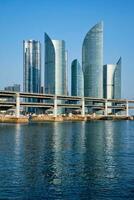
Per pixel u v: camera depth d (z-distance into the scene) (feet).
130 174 212.02
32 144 390.63
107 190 175.73
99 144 391.45
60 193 170.81
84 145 379.96
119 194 168.96
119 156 289.33
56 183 189.47
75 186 183.42
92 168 232.12
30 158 276.82
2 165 243.40
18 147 359.25
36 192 172.45
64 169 228.22
